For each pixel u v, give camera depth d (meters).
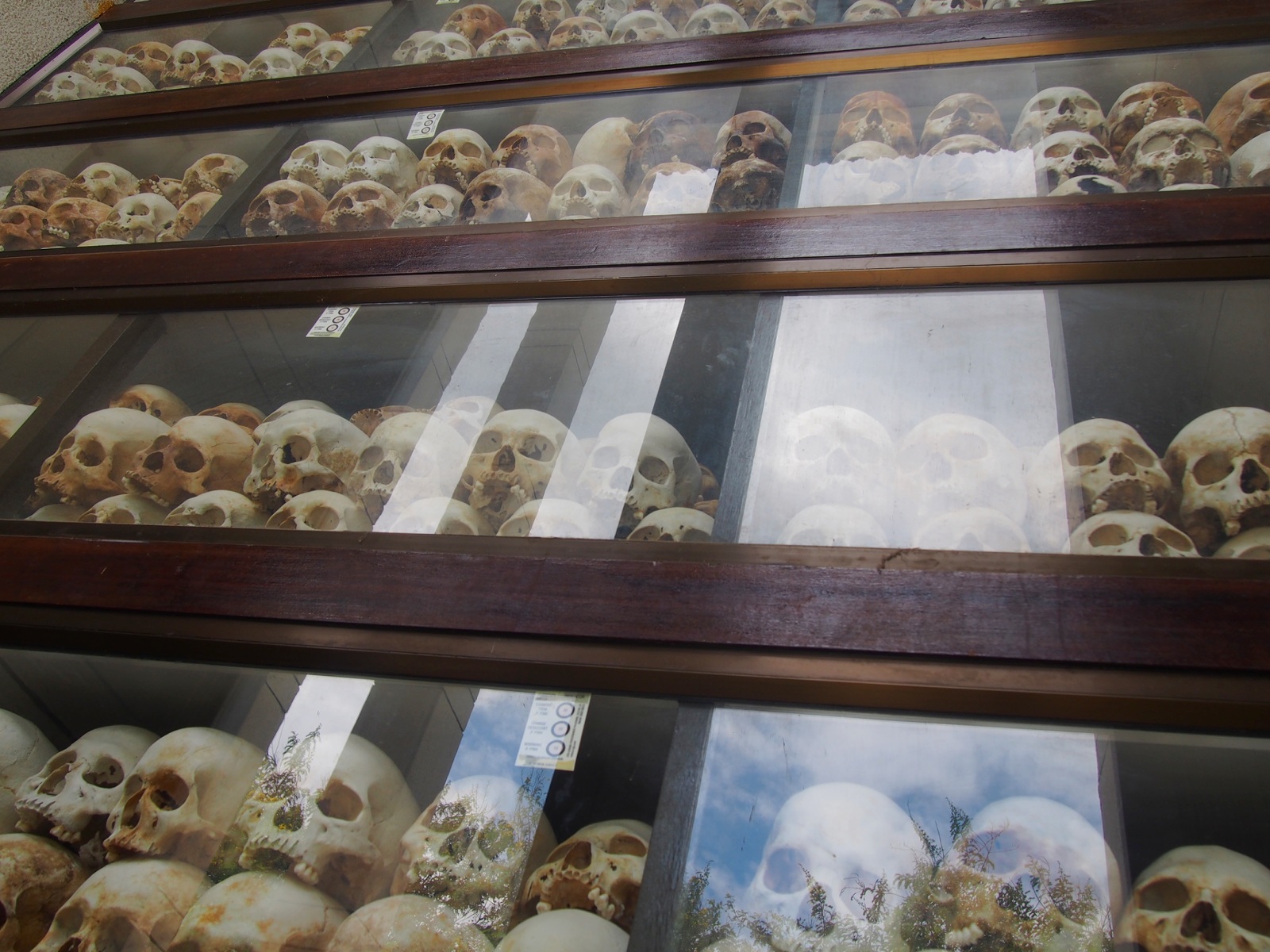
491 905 0.81
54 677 1.03
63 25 2.30
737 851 0.75
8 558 1.09
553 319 1.27
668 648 0.85
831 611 0.83
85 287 1.51
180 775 0.93
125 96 1.98
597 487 1.08
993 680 0.77
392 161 1.63
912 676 0.78
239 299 1.41
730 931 0.71
